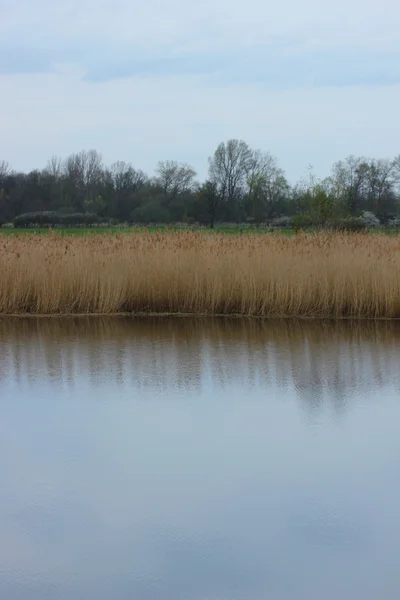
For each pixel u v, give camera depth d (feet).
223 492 21.11
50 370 35.50
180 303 58.85
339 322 53.31
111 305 58.08
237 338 45.62
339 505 20.26
